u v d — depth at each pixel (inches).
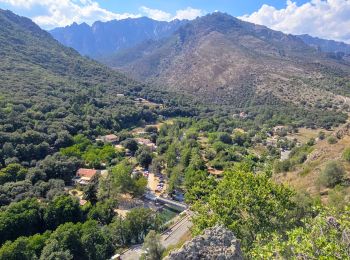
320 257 469.4
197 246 494.6
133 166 4072.3
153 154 4397.1
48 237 2127.2
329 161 1995.6
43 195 2829.7
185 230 2559.1
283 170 2519.7
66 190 3075.8
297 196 1219.2
